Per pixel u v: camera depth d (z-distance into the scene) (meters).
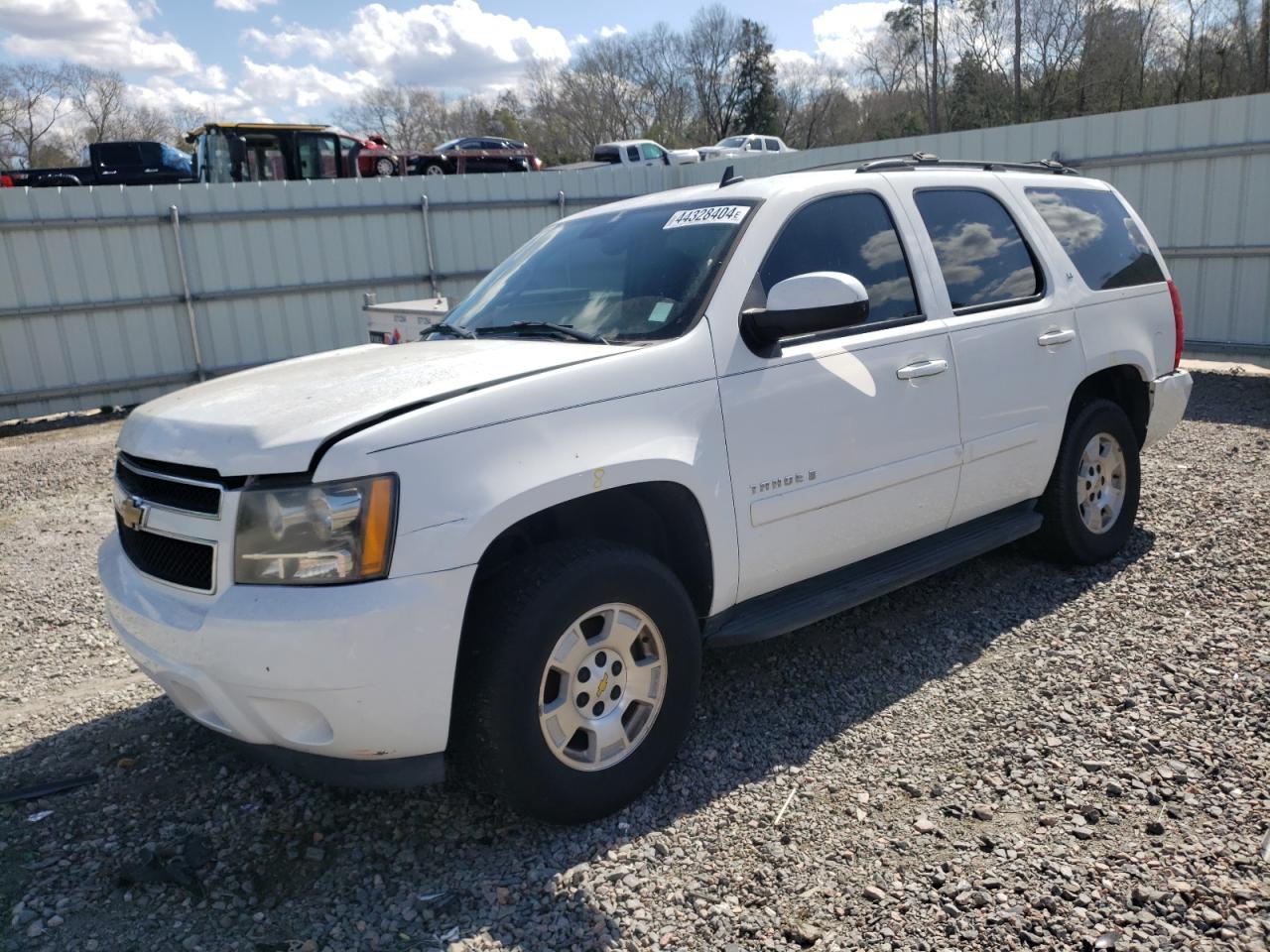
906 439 3.82
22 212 12.79
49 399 13.37
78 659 4.63
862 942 2.41
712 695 3.82
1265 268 10.69
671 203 3.96
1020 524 4.46
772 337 3.35
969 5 45.47
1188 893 2.48
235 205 13.91
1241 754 3.12
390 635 2.54
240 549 2.62
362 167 23.50
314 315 14.67
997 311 4.25
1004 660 3.94
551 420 2.86
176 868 2.86
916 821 2.90
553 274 3.93
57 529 7.26
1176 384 5.17
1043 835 2.79
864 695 3.74
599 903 2.63
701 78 67.31
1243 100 10.49
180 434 2.87
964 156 13.26
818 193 3.77
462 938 2.53
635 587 2.97
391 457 2.59
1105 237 5.01
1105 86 40.16
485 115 72.69
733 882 2.69
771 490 3.39
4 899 2.78
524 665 2.74
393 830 3.04
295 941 2.56
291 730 2.67
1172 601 4.39
